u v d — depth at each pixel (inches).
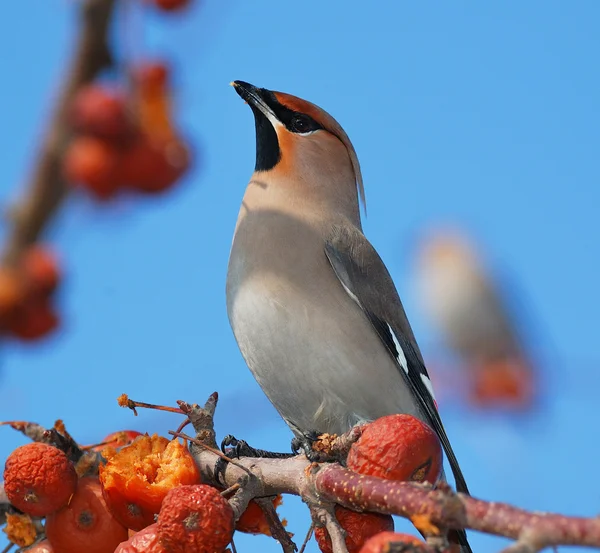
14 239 139.7
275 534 315.3
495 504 217.3
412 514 238.7
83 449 318.7
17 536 308.2
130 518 294.8
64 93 145.3
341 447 289.4
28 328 165.6
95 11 144.2
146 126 174.1
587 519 201.2
